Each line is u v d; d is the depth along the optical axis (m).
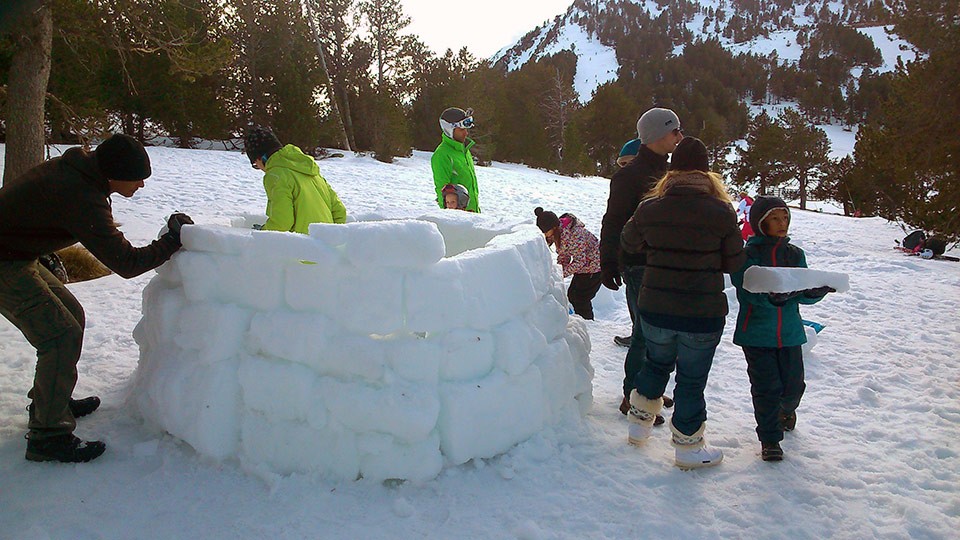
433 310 2.76
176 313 3.06
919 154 13.69
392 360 2.73
